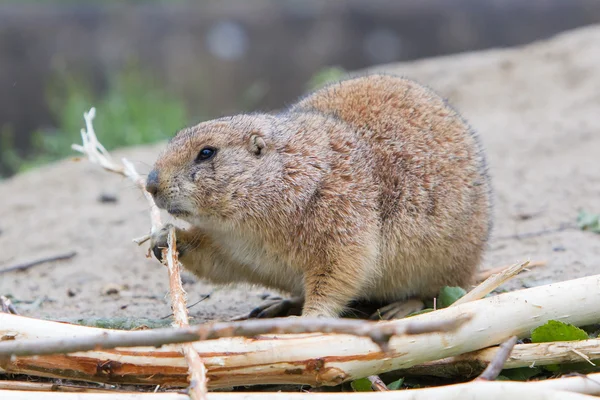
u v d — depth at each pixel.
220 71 33.84
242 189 9.28
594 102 20.84
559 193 15.08
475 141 10.63
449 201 9.81
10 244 14.97
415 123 10.05
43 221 16.06
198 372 6.62
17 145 30.02
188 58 33.88
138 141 22.19
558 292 7.79
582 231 13.03
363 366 7.30
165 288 12.04
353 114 10.23
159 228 9.46
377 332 6.09
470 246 10.13
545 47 25.08
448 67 25.05
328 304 9.28
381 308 10.21
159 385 7.36
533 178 16.12
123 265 13.28
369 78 11.08
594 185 15.22
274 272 9.72
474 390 6.48
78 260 13.71
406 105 10.27
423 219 9.67
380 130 9.98
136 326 9.11
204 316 10.40
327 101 10.74
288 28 35.44
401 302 10.22
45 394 6.72
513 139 18.95
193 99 32.38
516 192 15.41
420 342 7.38
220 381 7.26
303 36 35.38
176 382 7.30
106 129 22.67
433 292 10.20
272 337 7.32
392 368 7.41
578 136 18.39
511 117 21.08
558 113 20.61
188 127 10.05
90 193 17.59
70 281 12.65
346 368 7.27
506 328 7.62
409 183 9.71
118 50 33.09
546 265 11.38
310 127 9.71
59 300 11.64
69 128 23.28
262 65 34.50
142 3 39.00
